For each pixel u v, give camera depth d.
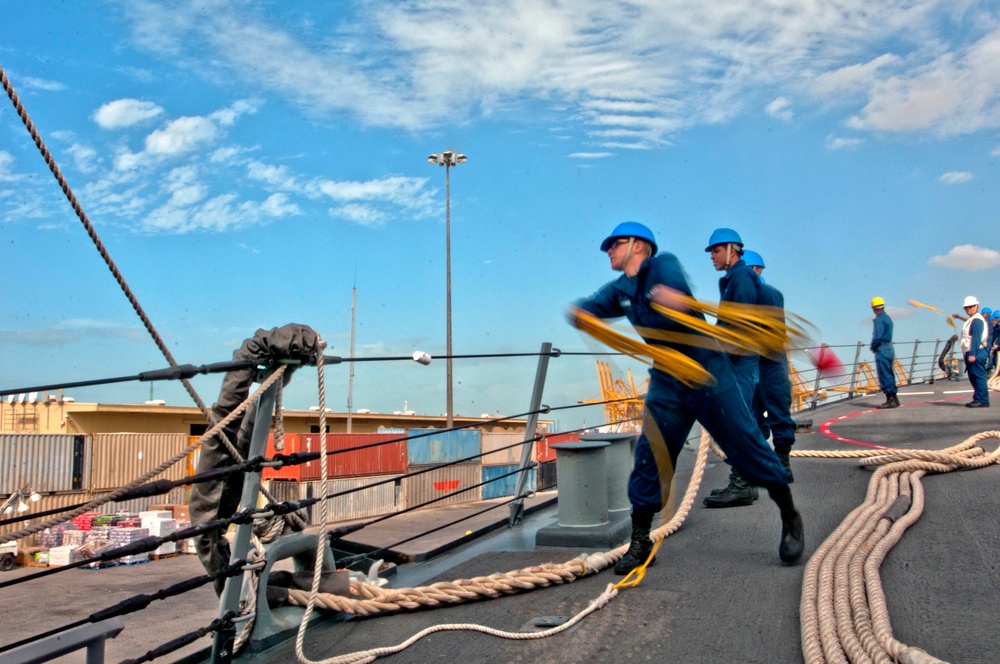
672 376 3.83
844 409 14.17
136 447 28.58
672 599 3.63
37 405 32.91
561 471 5.06
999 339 16.25
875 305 13.94
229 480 3.51
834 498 5.87
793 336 3.89
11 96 2.17
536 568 4.01
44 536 22.42
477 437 36.62
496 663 3.06
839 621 2.92
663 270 3.68
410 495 32.53
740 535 4.91
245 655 3.43
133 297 2.69
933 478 6.33
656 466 3.96
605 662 2.99
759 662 2.87
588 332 3.75
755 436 3.83
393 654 3.25
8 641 12.55
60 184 2.36
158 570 20.12
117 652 10.62
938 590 3.48
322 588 3.80
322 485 3.43
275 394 3.31
